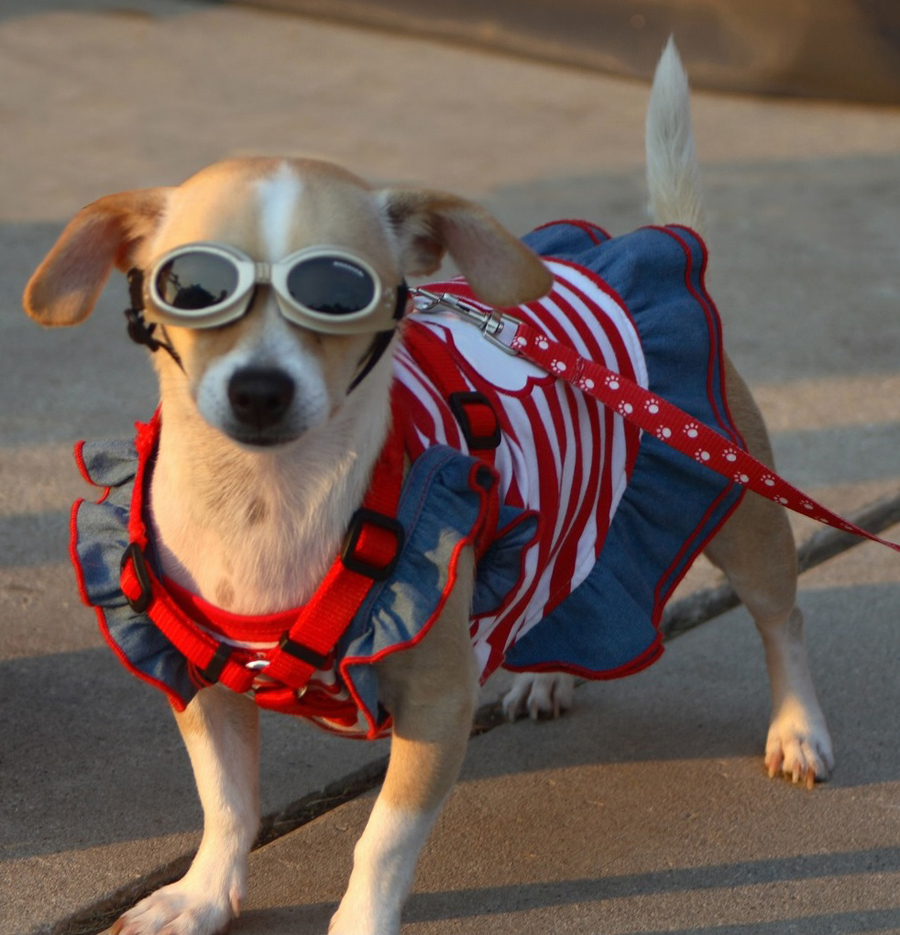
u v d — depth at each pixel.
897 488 4.01
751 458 2.48
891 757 2.88
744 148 7.32
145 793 2.66
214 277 1.83
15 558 3.47
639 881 2.48
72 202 6.05
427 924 2.36
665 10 8.22
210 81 8.08
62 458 3.99
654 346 2.62
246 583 2.00
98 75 8.09
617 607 2.44
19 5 9.55
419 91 8.04
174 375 1.97
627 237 2.78
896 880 2.49
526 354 2.39
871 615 3.39
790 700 2.86
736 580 2.83
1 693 2.94
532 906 2.41
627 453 2.54
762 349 4.96
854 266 5.78
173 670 2.15
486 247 2.03
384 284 1.94
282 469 1.95
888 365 4.87
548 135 7.32
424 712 2.09
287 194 1.92
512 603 2.22
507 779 2.79
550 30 8.62
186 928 2.25
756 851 2.57
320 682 2.10
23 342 4.77
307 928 2.33
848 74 7.98
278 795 2.68
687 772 2.82
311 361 1.87
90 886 2.40
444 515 2.02
